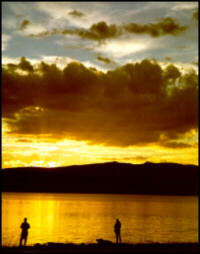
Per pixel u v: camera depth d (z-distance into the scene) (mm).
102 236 49062
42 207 134875
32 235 48625
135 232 56031
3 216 88062
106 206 150125
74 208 131500
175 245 24750
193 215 104625
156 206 159375
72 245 23984
